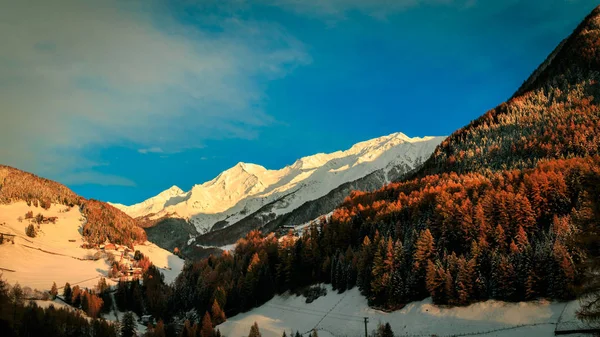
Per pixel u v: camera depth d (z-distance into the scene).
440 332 95.75
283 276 153.62
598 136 153.38
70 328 127.38
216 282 157.62
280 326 125.00
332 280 137.25
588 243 46.09
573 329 78.88
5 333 73.25
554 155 159.00
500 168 168.00
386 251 120.75
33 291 177.38
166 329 138.75
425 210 142.38
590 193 46.66
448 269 105.75
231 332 128.00
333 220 167.00
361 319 113.50
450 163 198.62
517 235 106.88
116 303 182.62
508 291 97.31
